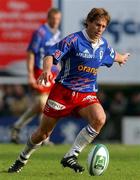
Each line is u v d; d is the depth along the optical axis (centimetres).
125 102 6031
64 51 2716
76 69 2756
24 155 2856
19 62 5872
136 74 5894
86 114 2752
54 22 4584
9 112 5912
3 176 2725
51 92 2783
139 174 2903
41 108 4650
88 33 2753
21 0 5869
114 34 5909
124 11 5909
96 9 2719
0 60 5869
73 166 2727
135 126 5756
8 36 5872
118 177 2747
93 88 2788
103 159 2700
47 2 5862
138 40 5909
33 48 4588
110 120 5819
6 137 5716
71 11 5850
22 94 5938
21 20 5881
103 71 5878
